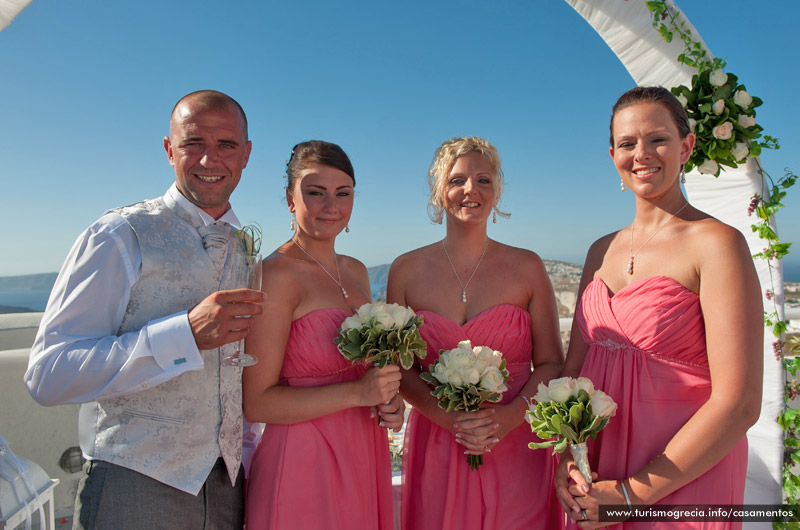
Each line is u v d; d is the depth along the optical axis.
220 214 2.16
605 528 2.00
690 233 2.04
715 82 2.69
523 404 2.53
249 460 2.53
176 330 1.74
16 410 3.61
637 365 2.04
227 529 2.10
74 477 3.76
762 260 2.88
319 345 2.33
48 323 1.79
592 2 2.97
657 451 1.96
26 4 2.73
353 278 2.73
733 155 2.70
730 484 1.92
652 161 2.07
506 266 2.80
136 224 1.93
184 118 2.00
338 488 2.28
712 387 1.88
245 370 2.29
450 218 2.88
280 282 2.34
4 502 2.10
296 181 2.48
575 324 2.49
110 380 1.73
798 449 2.76
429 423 2.73
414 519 2.68
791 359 2.79
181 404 1.92
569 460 2.10
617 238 2.35
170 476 1.89
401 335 2.22
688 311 1.97
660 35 2.87
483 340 2.66
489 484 2.52
